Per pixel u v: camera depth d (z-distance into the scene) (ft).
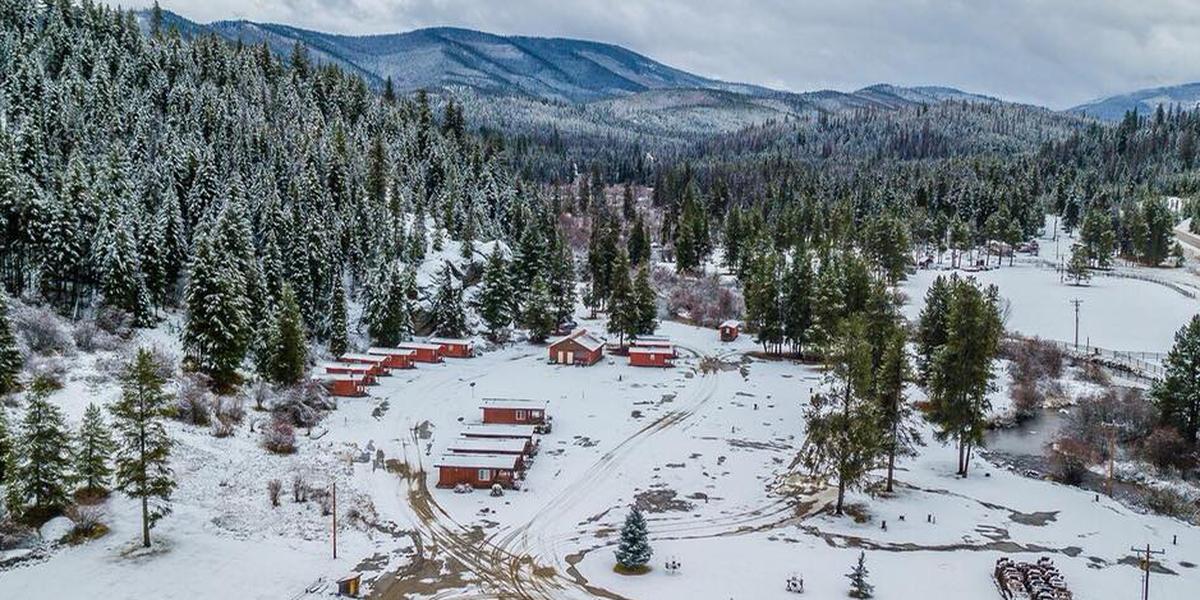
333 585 177.06
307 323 368.89
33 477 180.75
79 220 322.75
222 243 328.49
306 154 475.72
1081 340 413.59
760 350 424.87
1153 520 220.43
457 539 204.33
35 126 378.94
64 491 188.75
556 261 477.36
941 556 195.93
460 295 424.46
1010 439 295.89
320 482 231.09
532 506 225.76
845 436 218.38
